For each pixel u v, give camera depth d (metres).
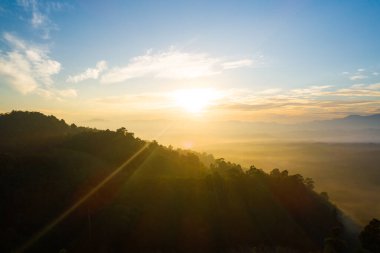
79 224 74.62
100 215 77.56
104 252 69.06
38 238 68.94
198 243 77.12
